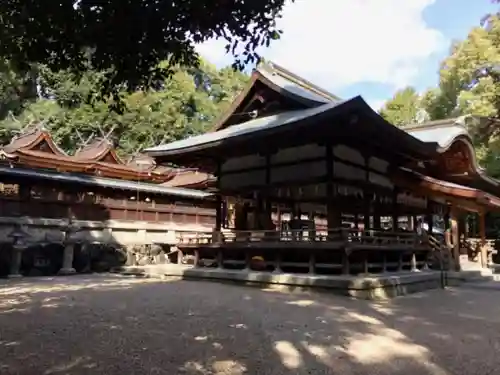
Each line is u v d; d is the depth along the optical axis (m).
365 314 7.94
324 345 5.48
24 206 16.17
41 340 5.45
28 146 25.75
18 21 4.09
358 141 13.34
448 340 5.92
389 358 4.97
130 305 8.28
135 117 41.84
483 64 23.67
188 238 16.89
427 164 18.73
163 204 21.50
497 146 23.69
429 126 19.98
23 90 39.31
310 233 13.11
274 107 17.36
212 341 5.52
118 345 5.25
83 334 5.80
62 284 12.32
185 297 9.58
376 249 12.12
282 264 12.91
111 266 18.17
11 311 7.52
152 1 4.08
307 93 17.02
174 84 46.44
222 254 14.99
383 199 15.37
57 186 17.31
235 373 4.30
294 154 13.84
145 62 4.70
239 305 8.55
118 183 19.28
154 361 4.62
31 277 14.95
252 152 15.08
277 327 6.46
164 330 6.11
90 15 4.07
